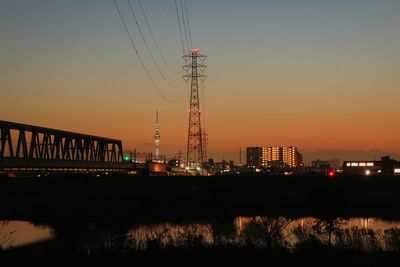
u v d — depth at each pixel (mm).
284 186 94000
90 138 121562
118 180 90750
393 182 92125
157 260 31906
